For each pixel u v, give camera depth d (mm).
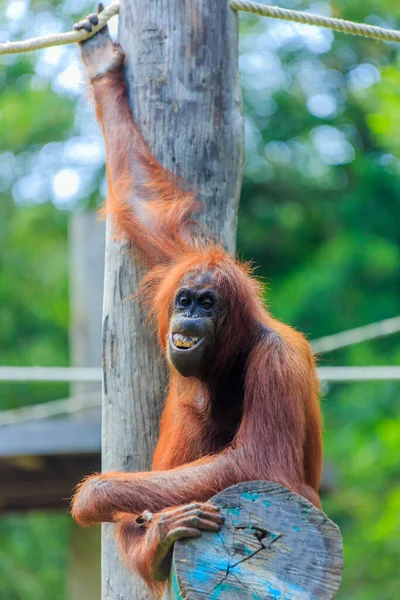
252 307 7883
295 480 7246
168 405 8172
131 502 7148
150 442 8250
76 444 13820
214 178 8570
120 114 8789
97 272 15859
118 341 8422
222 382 7984
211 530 6020
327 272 25719
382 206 27312
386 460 20812
